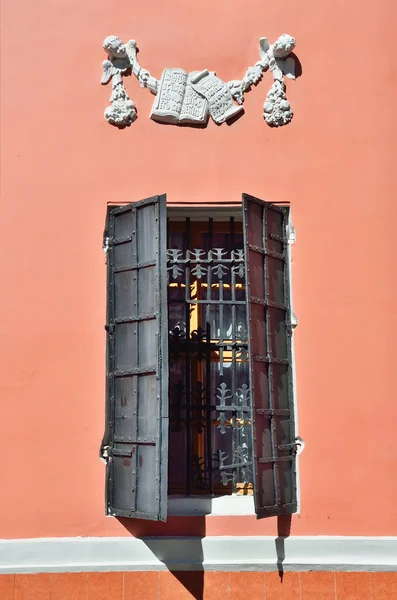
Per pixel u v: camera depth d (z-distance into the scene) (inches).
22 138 207.8
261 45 212.2
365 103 210.1
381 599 185.8
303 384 196.1
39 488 190.7
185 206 205.0
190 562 185.6
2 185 205.2
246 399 196.7
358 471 192.2
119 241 199.9
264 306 193.8
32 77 211.2
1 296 199.6
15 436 193.0
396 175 206.4
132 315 192.4
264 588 185.3
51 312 199.0
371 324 199.0
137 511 181.3
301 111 209.6
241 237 210.5
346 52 212.7
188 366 194.4
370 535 189.2
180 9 214.7
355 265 201.9
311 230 203.8
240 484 196.4
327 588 185.9
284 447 190.7
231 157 207.2
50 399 194.7
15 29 213.6
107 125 208.7
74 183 205.6
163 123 208.7
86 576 185.8
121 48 209.8
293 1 215.0
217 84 209.9
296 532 189.0
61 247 202.2
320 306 199.9
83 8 214.8
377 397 195.5
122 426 189.6
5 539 188.2
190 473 194.4
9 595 185.0
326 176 206.2
